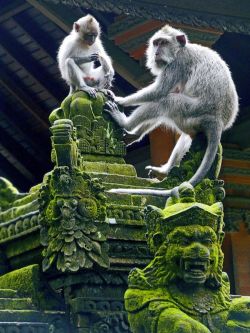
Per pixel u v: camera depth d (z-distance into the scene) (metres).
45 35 30.39
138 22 26.27
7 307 11.10
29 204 11.90
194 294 10.42
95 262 11.11
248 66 30.72
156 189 12.02
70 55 13.61
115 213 11.41
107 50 27.16
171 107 14.02
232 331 10.43
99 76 13.73
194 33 25.38
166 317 10.20
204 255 10.25
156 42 14.59
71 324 11.20
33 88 32.03
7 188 12.42
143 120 14.18
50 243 11.16
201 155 12.58
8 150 33.66
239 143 32.47
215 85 14.08
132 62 27.08
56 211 11.14
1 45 30.83
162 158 26.12
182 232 10.31
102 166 11.84
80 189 11.18
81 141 11.91
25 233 11.68
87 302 11.16
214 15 25.19
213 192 12.23
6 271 12.05
